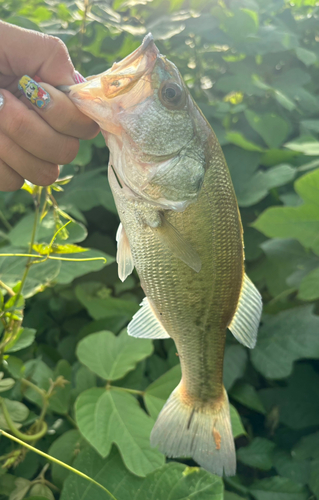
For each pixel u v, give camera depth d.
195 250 0.22
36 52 0.21
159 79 0.21
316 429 0.40
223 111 0.51
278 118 0.50
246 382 0.42
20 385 0.33
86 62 0.51
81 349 0.34
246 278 0.24
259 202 0.48
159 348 0.42
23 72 0.21
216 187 0.22
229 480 0.35
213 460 0.26
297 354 0.37
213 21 0.52
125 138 0.21
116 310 0.42
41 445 0.34
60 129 0.21
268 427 0.39
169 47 0.55
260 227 0.39
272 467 0.38
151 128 0.21
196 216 0.21
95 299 0.42
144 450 0.29
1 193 0.46
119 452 0.30
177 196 0.21
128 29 0.49
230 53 0.56
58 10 0.52
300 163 0.48
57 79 0.21
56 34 0.48
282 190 0.49
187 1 0.53
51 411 0.35
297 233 0.38
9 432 0.31
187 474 0.29
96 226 0.50
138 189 0.21
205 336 0.24
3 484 0.29
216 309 0.24
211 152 0.22
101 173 0.50
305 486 0.35
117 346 0.35
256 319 0.24
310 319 0.39
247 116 0.49
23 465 0.32
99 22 0.48
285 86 0.56
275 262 0.43
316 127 0.50
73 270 0.37
